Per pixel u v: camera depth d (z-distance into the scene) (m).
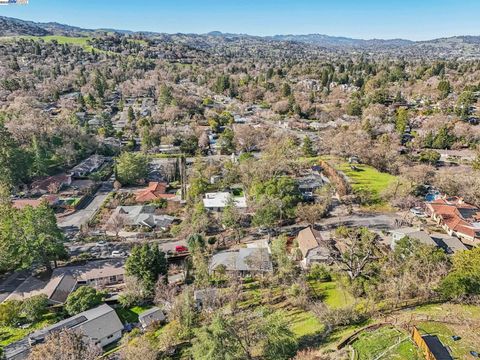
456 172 78.50
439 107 128.75
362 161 90.44
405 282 36.28
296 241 55.31
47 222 52.22
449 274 34.81
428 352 25.89
